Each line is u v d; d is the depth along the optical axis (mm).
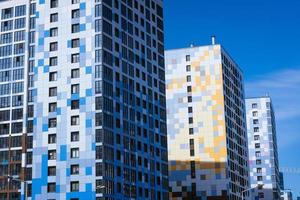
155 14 162375
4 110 169000
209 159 178125
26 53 169875
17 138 165875
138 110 144000
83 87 130750
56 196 126625
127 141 136125
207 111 181625
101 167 124438
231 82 197250
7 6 175750
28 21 171625
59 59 135000
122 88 137875
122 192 130125
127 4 147000
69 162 127562
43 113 133125
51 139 130875
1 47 173500
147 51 153875
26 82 167000
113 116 131875
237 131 198875
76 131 128875
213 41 186250
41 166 129875
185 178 178875
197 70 185125
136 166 138500
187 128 182250
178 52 188125
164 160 153625
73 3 137125
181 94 185000
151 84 153125
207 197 175750
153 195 144250
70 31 135625
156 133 151625
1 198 162500
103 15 134625
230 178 179625
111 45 136125
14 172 163250
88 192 124062
